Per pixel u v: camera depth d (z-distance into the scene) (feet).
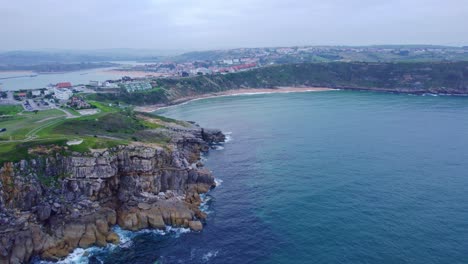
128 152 290.76
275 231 257.55
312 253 229.86
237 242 247.09
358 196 304.50
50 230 245.45
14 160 253.44
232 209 294.05
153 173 295.48
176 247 244.01
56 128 354.33
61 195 259.39
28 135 316.60
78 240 246.47
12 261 223.30
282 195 313.73
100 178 269.64
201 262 227.20
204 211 291.79
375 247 232.12
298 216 275.80
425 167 366.63
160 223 269.44
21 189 245.45
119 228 268.62
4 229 228.02
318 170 367.86
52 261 230.27
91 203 264.11
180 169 320.09
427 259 218.59
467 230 248.32
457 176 341.82
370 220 264.93
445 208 279.69
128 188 285.02
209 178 336.70
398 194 305.73
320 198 304.09
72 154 272.72
